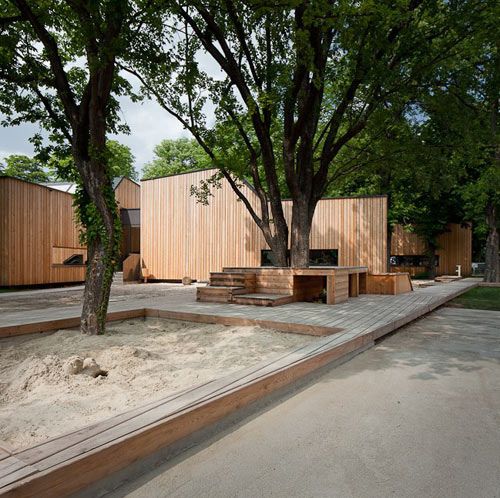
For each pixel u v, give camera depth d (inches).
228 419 108.3
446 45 343.9
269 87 359.3
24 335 205.0
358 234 620.1
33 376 136.4
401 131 461.7
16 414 108.0
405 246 1083.3
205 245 750.5
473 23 313.9
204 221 751.7
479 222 850.8
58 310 296.0
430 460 89.3
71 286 730.2
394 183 850.1
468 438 100.7
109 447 76.5
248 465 86.8
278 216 406.0
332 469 85.4
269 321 238.2
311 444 97.2
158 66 320.2
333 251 642.2
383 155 459.8
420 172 500.7
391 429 106.1
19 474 65.1
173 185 785.6
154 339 208.4
